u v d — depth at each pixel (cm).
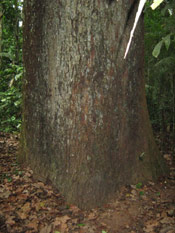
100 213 239
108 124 258
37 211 231
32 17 263
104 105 251
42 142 277
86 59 237
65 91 247
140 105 297
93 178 251
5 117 568
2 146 402
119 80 261
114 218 232
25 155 304
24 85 295
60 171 262
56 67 246
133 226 222
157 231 214
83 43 235
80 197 248
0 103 564
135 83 283
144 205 253
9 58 636
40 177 276
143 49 294
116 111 264
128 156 284
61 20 235
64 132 255
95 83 243
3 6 592
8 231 201
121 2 243
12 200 241
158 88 439
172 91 427
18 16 609
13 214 222
